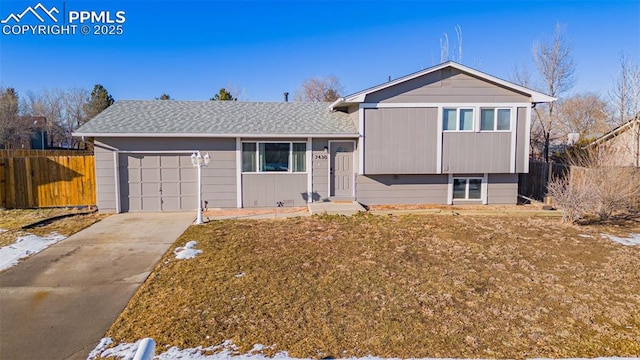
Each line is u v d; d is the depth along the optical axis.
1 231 9.60
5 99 32.25
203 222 10.67
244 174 12.84
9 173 12.61
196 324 4.70
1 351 4.22
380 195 13.12
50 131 39.59
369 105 12.39
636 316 4.96
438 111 12.48
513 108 12.59
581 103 31.88
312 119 13.91
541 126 26.58
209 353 4.06
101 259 7.50
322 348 4.15
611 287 5.91
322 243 8.28
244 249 7.86
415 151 12.58
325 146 13.09
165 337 4.40
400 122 12.49
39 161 12.73
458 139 12.61
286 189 13.06
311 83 44.91
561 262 7.06
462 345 4.23
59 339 4.47
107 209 12.37
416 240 8.50
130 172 12.39
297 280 6.12
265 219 11.03
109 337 4.49
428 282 6.05
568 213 10.20
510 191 13.45
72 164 12.93
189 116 13.67
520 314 4.98
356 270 6.59
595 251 7.74
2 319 5.00
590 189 10.38
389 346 4.20
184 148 12.55
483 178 13.31
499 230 9.41
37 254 7.82
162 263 7.18
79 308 5.31
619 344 4.28
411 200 13.22
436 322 4.75
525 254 7.52
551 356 4.04
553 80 24.44
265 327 4.61
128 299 5.61
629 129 17.42
